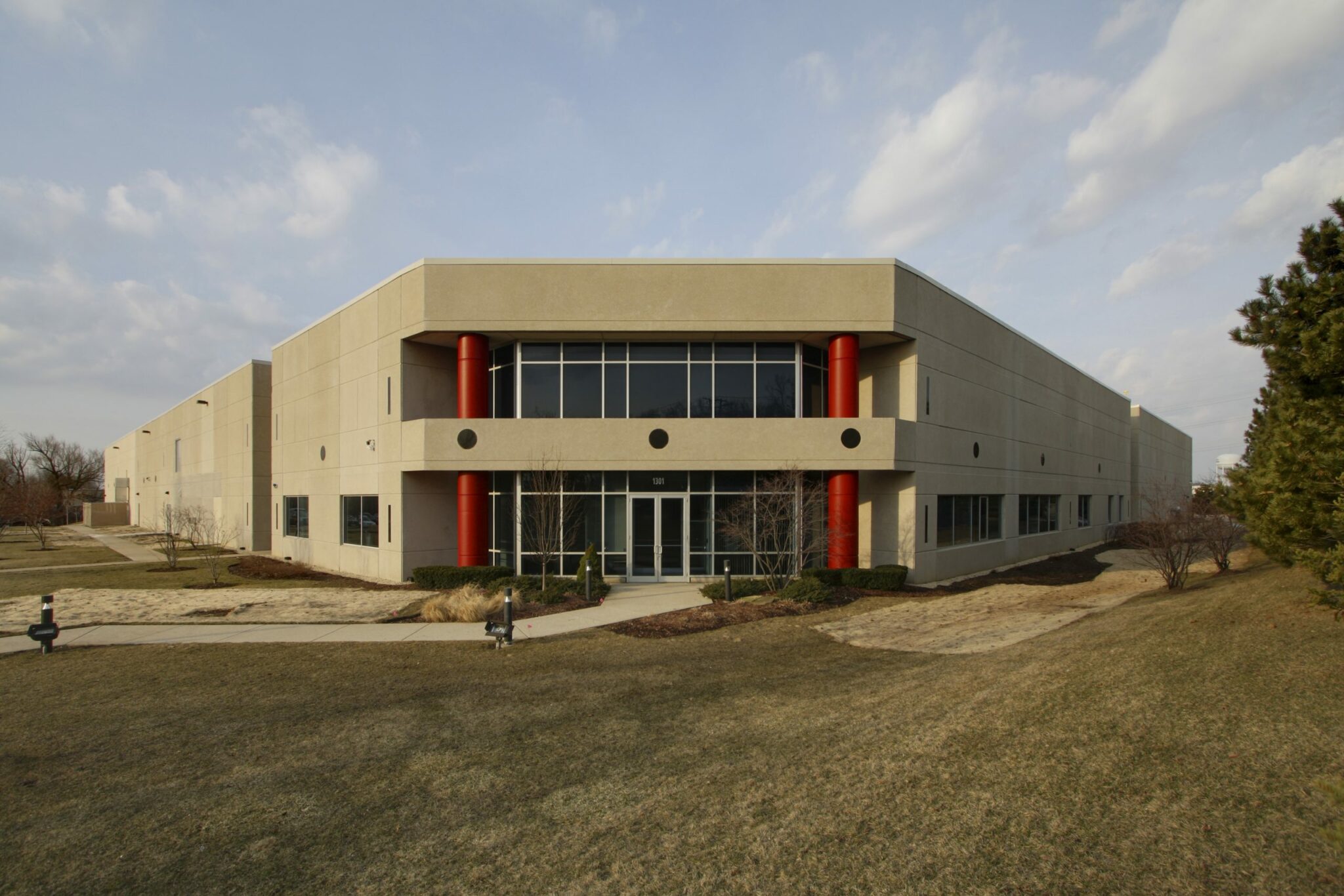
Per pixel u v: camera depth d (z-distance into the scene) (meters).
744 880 4.26
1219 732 5.68
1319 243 9.38
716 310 18.45
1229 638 8.42
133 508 66.56
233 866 4.74
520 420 18.55
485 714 8.09
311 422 25.33
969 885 4.04
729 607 15.45
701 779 5.87
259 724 7.81
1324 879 3.78
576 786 5.89
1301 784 4.75
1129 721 6.09
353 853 4.88
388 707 8.41
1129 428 44.56
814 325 18.39
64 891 4.50
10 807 5.73
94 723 7.93
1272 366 9.88
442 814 5.45
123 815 5.57
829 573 17.77
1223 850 4.15
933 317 20.20
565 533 19.02
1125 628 10.55
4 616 15.32
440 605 14.64
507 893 4.29
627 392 19.14
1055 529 30.47
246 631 13.43
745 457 18.33
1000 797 5.03
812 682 9.32
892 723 6.88
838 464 18.22
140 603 16.84
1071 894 3.88
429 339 19.75
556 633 13.04
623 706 8.27
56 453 78.06
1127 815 4.63
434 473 20.50
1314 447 9.15
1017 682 7.75
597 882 4.35
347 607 16.03
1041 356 28.59
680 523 19.19
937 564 20.11
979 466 22.92
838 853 4.49
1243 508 12.51
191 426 44.06
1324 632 8.31
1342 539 8.83
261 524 32.19
